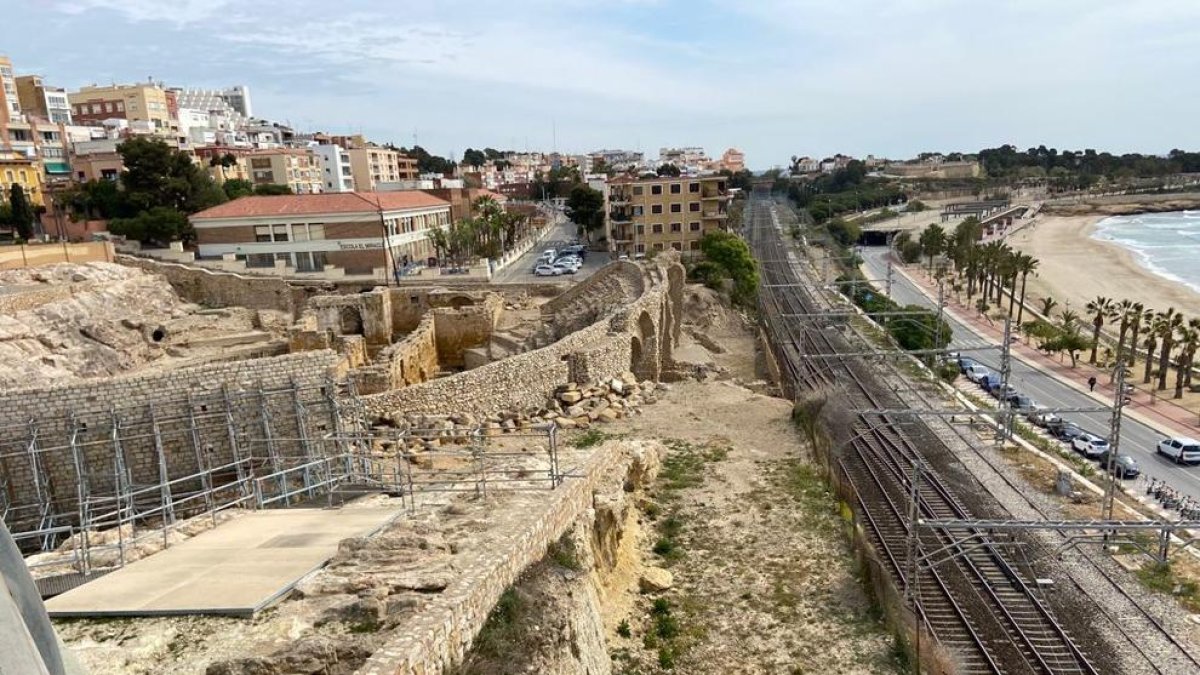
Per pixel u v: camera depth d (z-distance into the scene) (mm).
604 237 129000
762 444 37906
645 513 30609
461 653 15984
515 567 19359
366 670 13203
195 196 96875
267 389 28859
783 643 23203
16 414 26500
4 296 51250
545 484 24734
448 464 30203
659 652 22766
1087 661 25188
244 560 19266
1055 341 84875
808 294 103562
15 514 26438
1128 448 57219
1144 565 33562
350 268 85750
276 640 15320
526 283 72625
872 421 49031
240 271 79812
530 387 40062
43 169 110500
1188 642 27125
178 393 27906
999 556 31516
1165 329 73500
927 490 39312
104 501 25109
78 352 49812
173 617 16422
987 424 51812
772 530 29391
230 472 28484
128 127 146625
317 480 27703
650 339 51719
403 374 46656
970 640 25719
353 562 18797
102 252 68750
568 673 17719
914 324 82188
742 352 71875
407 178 191875
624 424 39969
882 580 25938
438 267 89125
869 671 21938
